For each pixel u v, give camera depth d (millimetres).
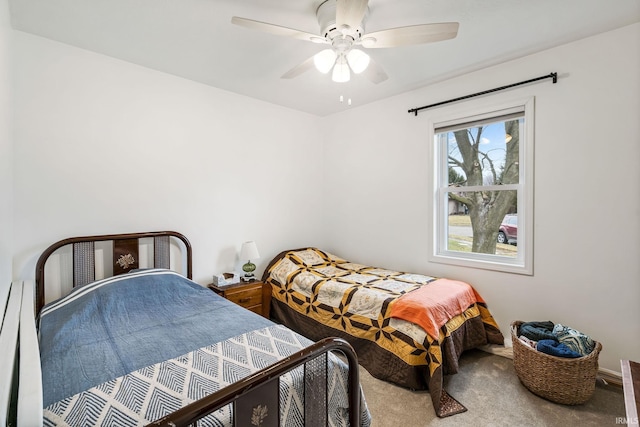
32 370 964
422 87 2893
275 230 3393
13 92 1857
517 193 2479
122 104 2328
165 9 1710
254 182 3186
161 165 2535
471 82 2586
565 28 1934
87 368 1194
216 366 1220
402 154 3084
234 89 2918
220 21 1824
